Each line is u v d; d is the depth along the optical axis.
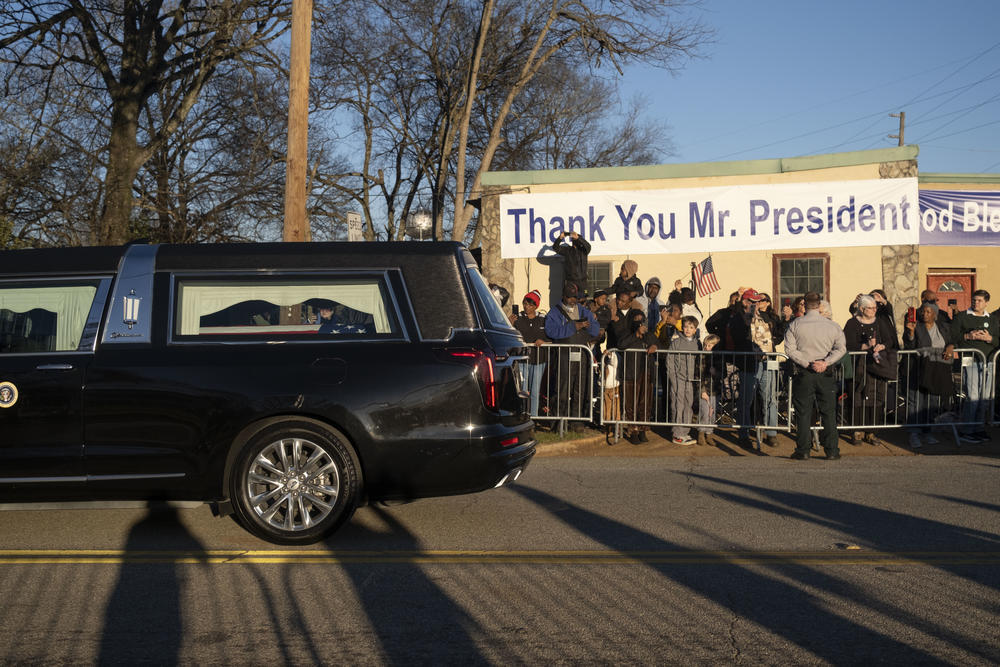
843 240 15.58
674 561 5.82
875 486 8.50
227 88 25.81
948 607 4.88
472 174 38.75
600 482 8.76
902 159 15.45
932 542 6.30
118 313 6.36
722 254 16.08
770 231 15.81
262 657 4.16
